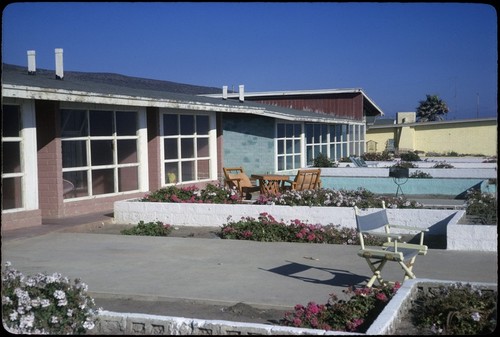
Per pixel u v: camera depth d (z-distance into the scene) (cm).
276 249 943
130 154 1534
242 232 1048
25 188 1150
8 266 561
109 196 1437
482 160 3094
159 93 1844
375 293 582
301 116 2409
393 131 4588
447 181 1911
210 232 1142
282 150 2397
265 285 711
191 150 1825
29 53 1556
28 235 1051
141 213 1248
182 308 630
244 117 2292
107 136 1448
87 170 1380
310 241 1005
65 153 1320
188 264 835
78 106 1348
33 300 488
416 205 1188
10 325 474
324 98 3684
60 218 1259
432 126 4475
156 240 1029
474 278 728
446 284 591
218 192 1309
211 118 1922
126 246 973
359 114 3669
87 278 748
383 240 992
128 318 521
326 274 770
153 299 659
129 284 716
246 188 1582
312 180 1562
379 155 3491
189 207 1215
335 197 1216
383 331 463
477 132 4350
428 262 824
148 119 1648
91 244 991
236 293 673
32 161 1163
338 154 3269
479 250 901
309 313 543
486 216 1057
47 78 1481
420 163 2720
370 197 1273
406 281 604
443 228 1068
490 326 491
